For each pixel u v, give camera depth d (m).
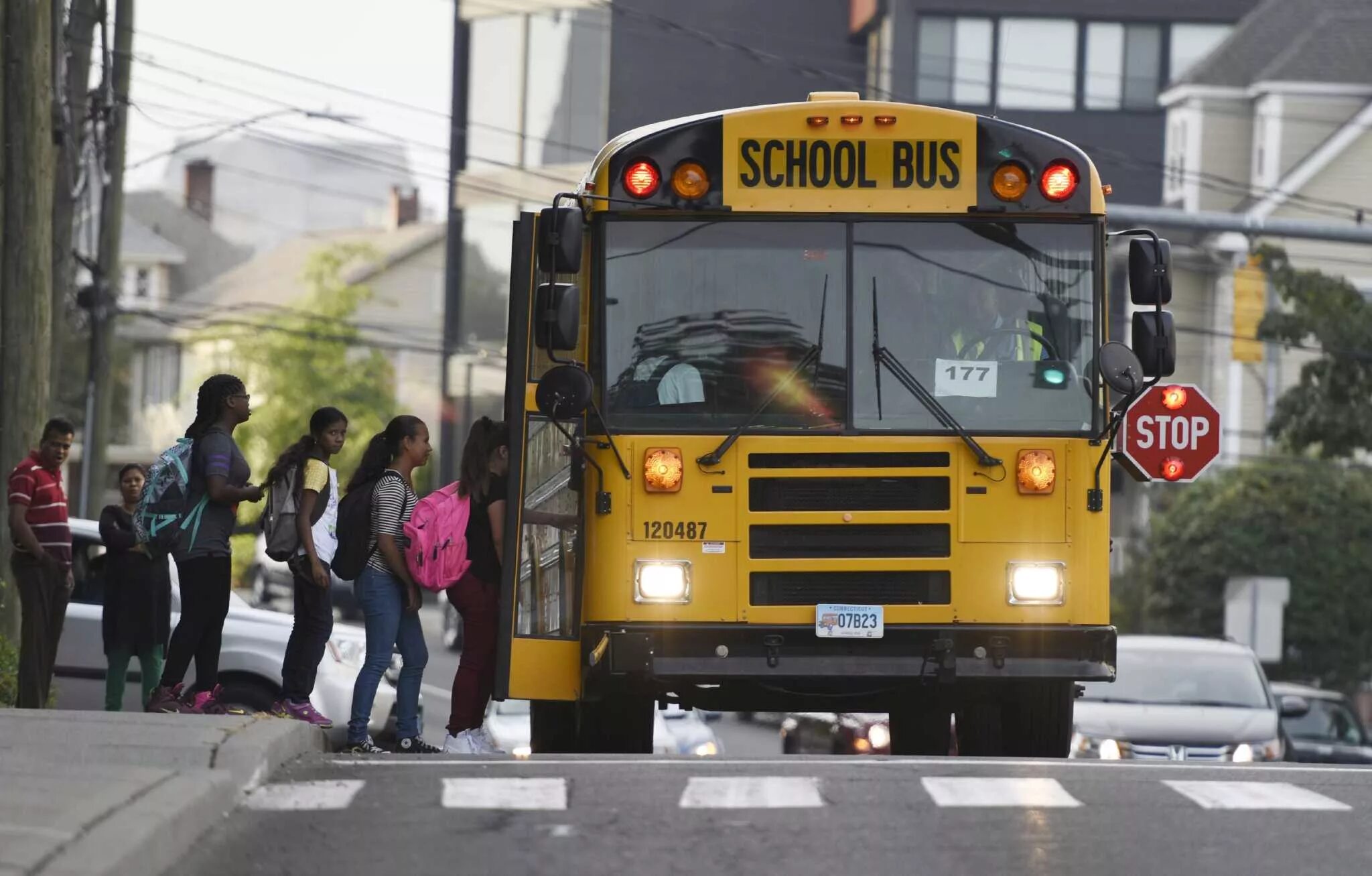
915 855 22.94
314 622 36.41
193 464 35.31
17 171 49.84
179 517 35.12
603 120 158.00
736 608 32.66
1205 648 56.19
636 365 33.12
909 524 32.81
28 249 49.84
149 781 24.34
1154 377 32.81
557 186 159.62
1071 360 33.28
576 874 21.91
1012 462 32.91
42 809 22.38
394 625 36.06
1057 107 148.50
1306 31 137.75
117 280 82.25
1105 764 30.09
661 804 25.64
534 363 34.31
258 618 47.97
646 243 33.38
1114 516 137.38
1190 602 113.44
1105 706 53.25
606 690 33.47
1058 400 33.16
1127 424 57.91
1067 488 32.94
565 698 33.44
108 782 24.25
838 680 33.28
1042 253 33.50
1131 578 117.94
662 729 69.44
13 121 49.84
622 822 24.52
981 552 32.81
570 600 33.38
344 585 133.88
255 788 26.48
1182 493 115.94
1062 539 32.91
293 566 36.19
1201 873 22.30
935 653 32.66
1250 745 51.84
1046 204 33.53
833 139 33.56
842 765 29.41
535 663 33.56
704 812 25.16
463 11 163.88
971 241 33.44
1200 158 137.50
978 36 148.50
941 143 33.62
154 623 43.03
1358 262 129.50
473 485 36.25
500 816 24.81
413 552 35.81
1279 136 134.38
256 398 188.62
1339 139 131.88
